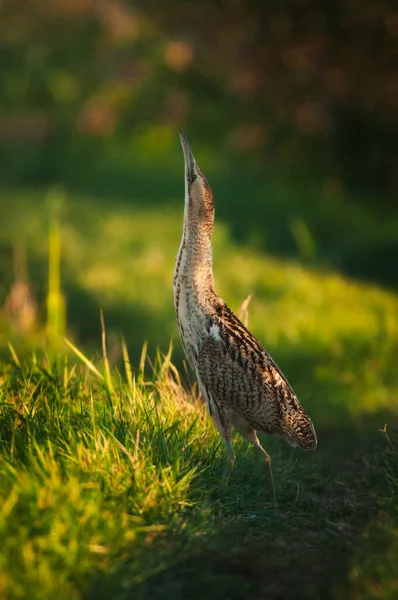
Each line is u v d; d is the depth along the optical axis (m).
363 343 20.95
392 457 12.45
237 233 33.62
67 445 10.59
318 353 20.62
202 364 11.79
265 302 24.11
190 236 11.80
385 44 43.41
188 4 51.50
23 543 8.77
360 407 17.22
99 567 8.78
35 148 49.41
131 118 50.59
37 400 11.99
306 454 14.18
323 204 39.69
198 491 10.87
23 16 70.19
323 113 45.34
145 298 23.94
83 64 60.09
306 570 9.04
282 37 45.59
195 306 11.80
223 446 12.25
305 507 11.28
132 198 39.22
